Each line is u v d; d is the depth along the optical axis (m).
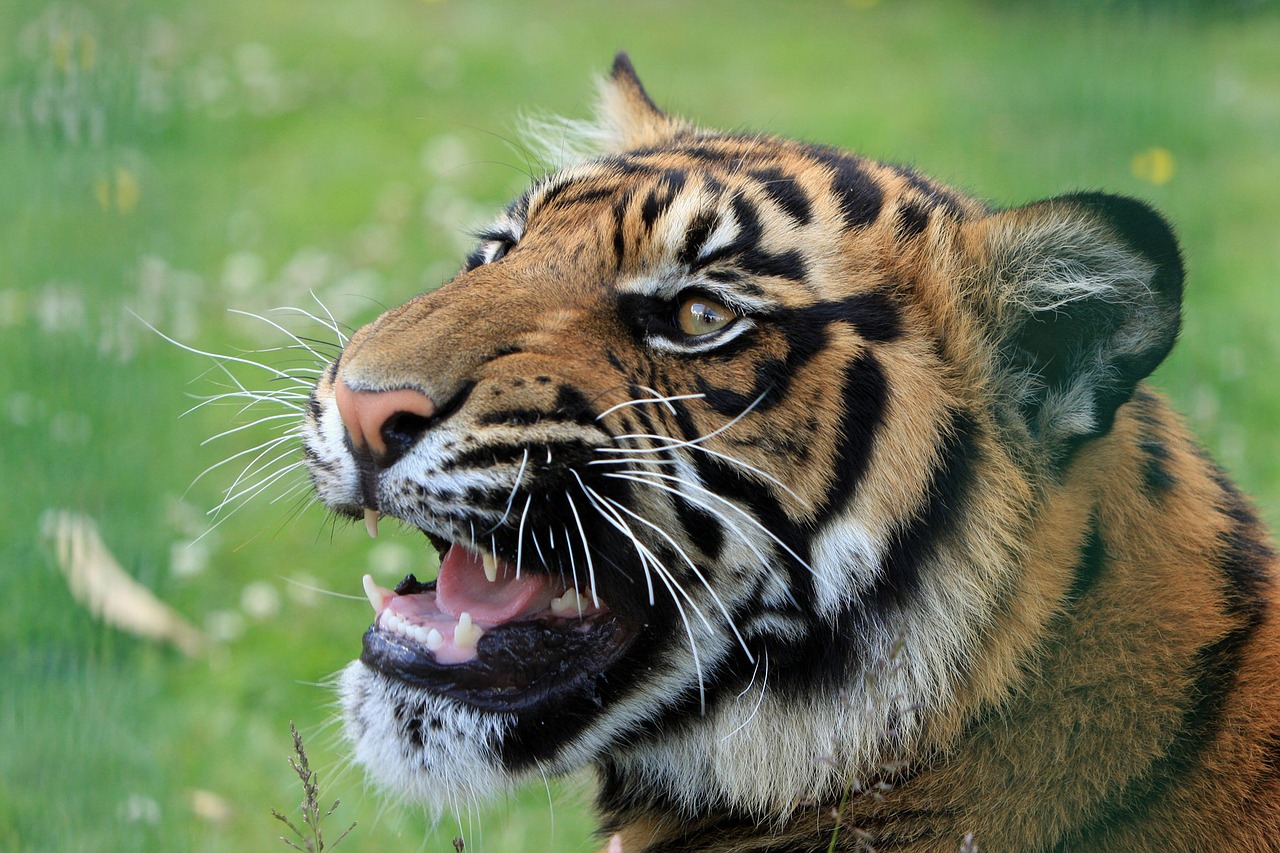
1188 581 6.78
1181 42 29.36
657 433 6.77
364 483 6.84
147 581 12.93
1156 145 23.89
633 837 7.66
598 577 6.87
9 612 12.24
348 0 34.97
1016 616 6.74
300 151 25.06
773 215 7.09
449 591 7.18
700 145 8.23
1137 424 7.18
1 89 22.34
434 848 9.91
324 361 8.49
